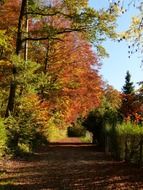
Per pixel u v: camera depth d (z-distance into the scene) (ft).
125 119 100.12
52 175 57.11
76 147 121.19
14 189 46.14
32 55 117.19
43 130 114.52
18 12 97.96
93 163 73.56
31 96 94.27
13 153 75.97
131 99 77.20
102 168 65.82
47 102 116.37
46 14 87.61
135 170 62.90
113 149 88.89
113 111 124.98
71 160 77.87
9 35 92.63
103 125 117.29
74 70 123.44
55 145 128.16
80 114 138.51
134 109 79.41
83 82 125.70
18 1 99.19
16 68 83.51
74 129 210.79
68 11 87.25
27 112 89.25
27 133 85.97
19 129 82.69
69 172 60.49
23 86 87.35
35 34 89.15
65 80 120.47
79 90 124.26
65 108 126.31
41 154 88.74
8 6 97.60
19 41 86.69
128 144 75.31
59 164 70.44
